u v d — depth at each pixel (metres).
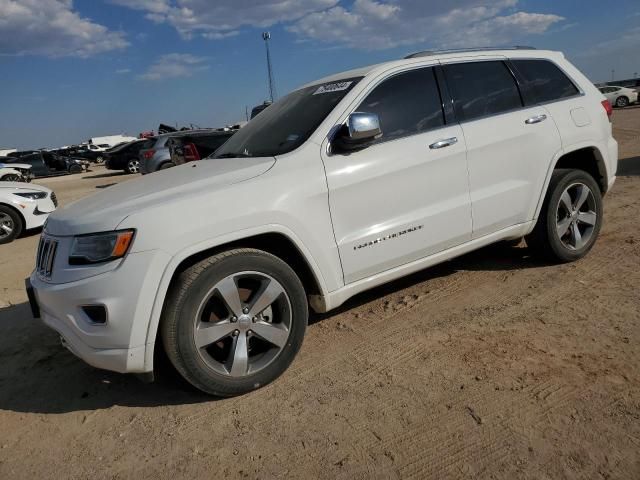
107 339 2.86
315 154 3.47
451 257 4.11
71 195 17.39
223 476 2.54
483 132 4.11
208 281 2.98
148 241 2.87
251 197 3.17
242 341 3.14
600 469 2.32
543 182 4.45
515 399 2.87
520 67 4.55
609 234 5.52
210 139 13.41
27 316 4.98
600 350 3.27
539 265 4.82
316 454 2.61
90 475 2.65
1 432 3.11
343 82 3.93
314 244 3.38
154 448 2.81
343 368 3.41
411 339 3.70
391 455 2.55
